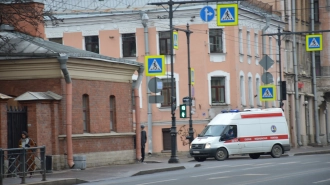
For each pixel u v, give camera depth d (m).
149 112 81.75
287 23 99.06
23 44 49.75
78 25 84.50
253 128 67.50
